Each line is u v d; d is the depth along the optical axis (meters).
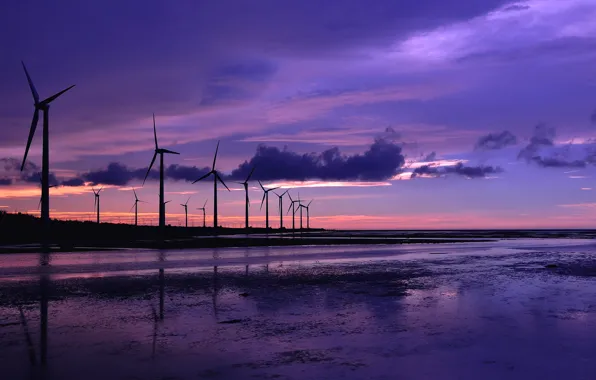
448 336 11.27
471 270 26.56
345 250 48.53
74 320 13.27
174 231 111.31
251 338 11.16
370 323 12.70
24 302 16.31
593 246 56.00
